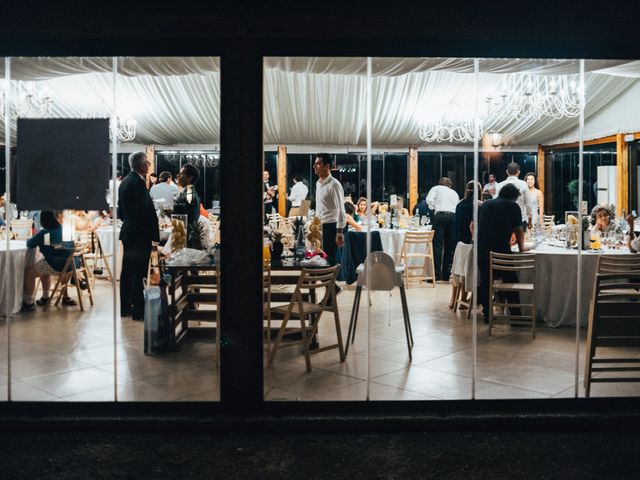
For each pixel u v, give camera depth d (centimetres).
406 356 529
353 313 566
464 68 495
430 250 888
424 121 1113
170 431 370
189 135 973
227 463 330
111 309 650
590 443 357
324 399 416
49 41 375
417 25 374
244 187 375
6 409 380
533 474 317
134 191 556
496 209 628
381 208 992
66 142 402
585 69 485
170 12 372
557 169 1075
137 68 475
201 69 481
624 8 380
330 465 328
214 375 465
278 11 372
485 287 643
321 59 477
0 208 569
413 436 367
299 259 559
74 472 319
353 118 1133
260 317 379
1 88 526
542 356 526
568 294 619
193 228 549
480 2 376
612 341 409
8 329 403
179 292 548
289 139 1277
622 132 954
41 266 645
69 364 489
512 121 1045
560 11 379
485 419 374
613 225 648
